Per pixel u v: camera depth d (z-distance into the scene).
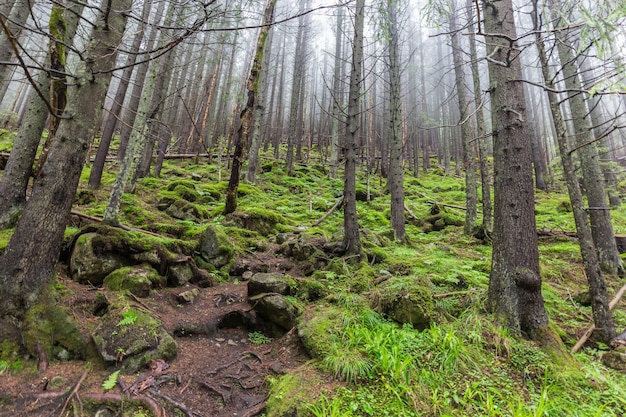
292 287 4.96
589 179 7.45
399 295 4.18
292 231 8.43
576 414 2.73
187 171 14.55
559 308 5.08
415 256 6.93
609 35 2.39
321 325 3.88
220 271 5.87
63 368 3.08
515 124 4.32
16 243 3.35
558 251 8.17
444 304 4.45
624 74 2.38
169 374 3.23
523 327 3.91
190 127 19.00
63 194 3.57
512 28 4.48
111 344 3.27
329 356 3.31
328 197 13.58
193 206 8.34
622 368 3.46
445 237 9.70
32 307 3.31
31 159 4.84
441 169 23.27
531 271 4.00
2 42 6.42
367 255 6.37
